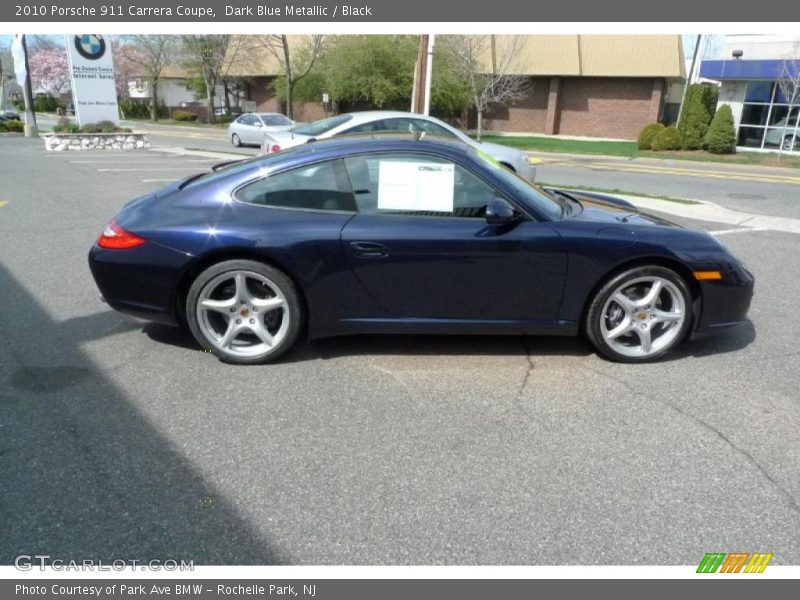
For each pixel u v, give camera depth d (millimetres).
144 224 3861
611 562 2373
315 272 3779
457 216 3861
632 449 3088
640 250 3840
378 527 2523
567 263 3830
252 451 3014
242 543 2430
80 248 6785
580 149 26844
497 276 3836
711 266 3916
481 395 3615
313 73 38812
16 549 2359
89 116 20781
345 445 3082
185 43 46531
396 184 3865
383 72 35719
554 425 3301
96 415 3299
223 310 3855
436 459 2979
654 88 34688
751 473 2906
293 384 3707
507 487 2777
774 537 2508
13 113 40031
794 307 5316
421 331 3980
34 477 2764
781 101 23812
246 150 21234
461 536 2484
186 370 3854
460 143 4363
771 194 13078
